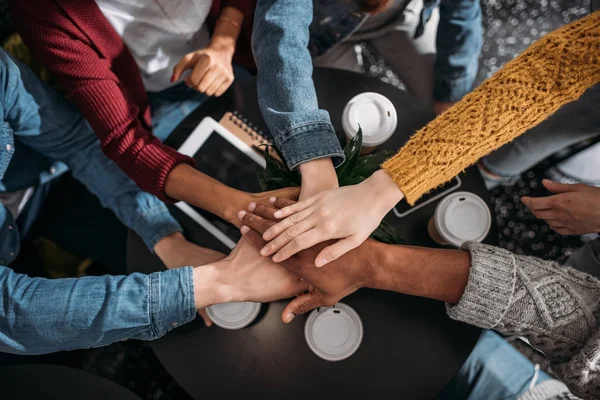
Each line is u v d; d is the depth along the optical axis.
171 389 1.66
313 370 1.09
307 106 0.99
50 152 1.27
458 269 0.91
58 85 1.44
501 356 1.34
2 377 1.06
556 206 1.29
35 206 1.45
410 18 1.54
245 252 1.04
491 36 2.01
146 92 1.52
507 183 1.85
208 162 1.19
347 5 1.29
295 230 0.92
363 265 0.94
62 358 1.63
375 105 1.13
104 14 1.13
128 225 1.21
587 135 1.39
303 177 0.97
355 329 1.08
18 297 0.97
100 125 1.09
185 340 1.11
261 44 1.05
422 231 1.17
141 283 0.99
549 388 1.23
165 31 1.26
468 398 1.31
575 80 0.84
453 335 1.10
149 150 1.07
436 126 0.91
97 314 0.96
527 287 0.86
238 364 1.10
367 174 1.04
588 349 0.83
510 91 0.86
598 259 1.20
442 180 0.93
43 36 1.06
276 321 1.12
